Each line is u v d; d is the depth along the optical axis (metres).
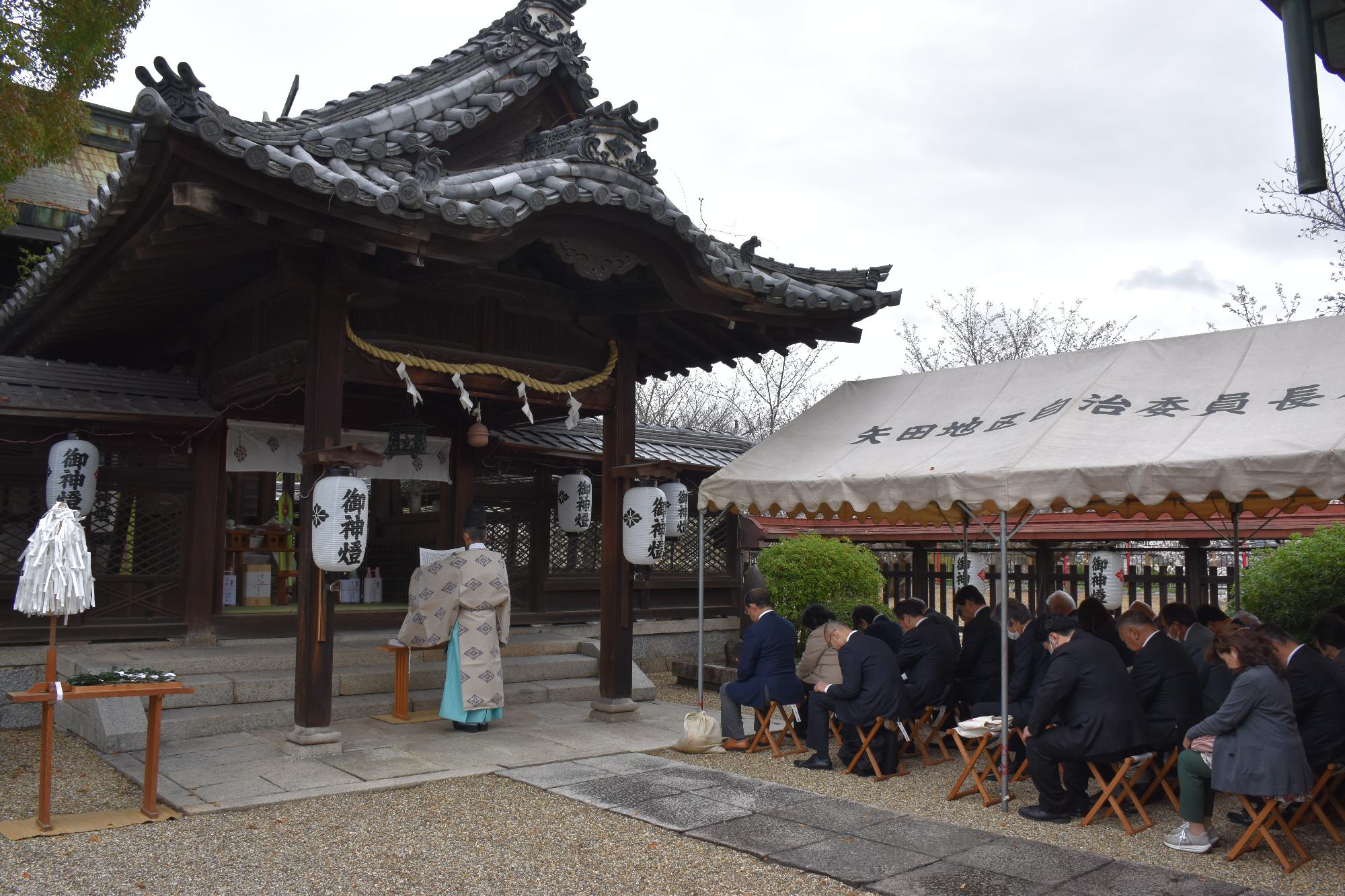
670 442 12.85
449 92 7.88
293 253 6.53
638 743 7.46
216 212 5.47
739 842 5.10
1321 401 5.49
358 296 6.81
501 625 7.79
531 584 11.12
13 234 10.98
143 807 5.35
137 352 10.10
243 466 9.03
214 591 8.92
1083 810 5.79
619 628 8.32
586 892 4.44
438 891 4.42
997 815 5.82
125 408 7.96
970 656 7.50
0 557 7.93
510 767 6.59
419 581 7.68
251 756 6.59
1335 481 4.81
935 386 7.91
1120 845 5.28
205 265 6.96
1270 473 5.00
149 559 8.56
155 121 4.91
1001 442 6.43
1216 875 4.82
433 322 7.52
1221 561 13.63
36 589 5.00
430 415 10.25
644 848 5.03
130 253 6.63
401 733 7.45
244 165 5.30
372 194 5.80
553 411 9.55
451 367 7.38
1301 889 4.62
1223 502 8.66
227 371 7.95
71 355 10.09
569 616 11.26
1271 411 5.60
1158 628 6.03
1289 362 6.05
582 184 6.90
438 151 6.25
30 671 7.90
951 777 6.77
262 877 4.54
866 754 6.83
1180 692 5.76
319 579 6.66
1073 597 12.15
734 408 24.62
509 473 10.96
